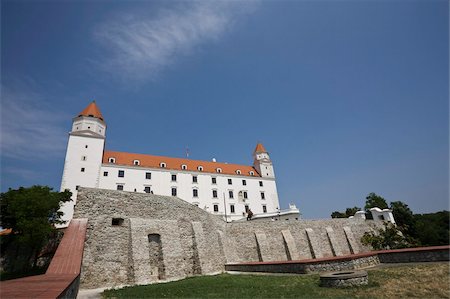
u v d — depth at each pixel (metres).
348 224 36.00
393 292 10.58
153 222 20.05
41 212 21.42
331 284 11.55
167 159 53.44
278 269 17.11
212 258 22.50
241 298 10.32
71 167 42.25
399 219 43.47
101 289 15.23
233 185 54.94
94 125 47.12
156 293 12.26
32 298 5.35
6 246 22.19
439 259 14.76
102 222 17.78
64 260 13.61
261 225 30.19
